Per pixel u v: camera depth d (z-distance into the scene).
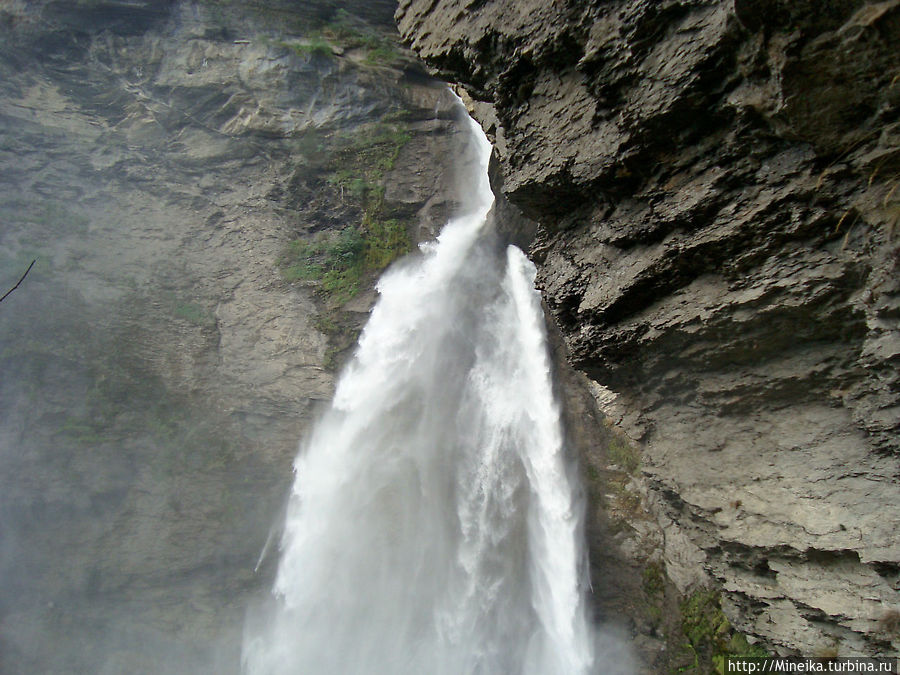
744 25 3.89
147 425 13.73
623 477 11.89
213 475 13.96
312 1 18.50
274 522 14.18
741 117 4.32
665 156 4.95
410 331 15.27
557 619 11.60
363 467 13.95
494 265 15.38
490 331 14.62
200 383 14.36
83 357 13.62
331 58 17.77
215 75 16.80
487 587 12.05
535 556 12.05
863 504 4.60
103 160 15.45
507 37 5.58
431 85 18.95
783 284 4.59
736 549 5.73
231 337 14.88
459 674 11.64
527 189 6.04
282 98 17.06
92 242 14.65
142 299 14.56
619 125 4.99
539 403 13.16
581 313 6.12
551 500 12.30
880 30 3.44
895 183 3.90
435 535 12.80
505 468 12.91
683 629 10.38
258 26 17.67
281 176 16.52
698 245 4.94
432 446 13.70
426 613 12.27
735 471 5.64
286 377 14.59
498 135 7.51
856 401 4.68
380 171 17.12
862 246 4.18
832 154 4.08
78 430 13.21
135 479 13.49
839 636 4.88
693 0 4.22
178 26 16.95
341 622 12.85
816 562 5.02
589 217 6.03
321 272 15.73
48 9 15.60
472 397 14.00
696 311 5.20
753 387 5.33
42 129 14.99
